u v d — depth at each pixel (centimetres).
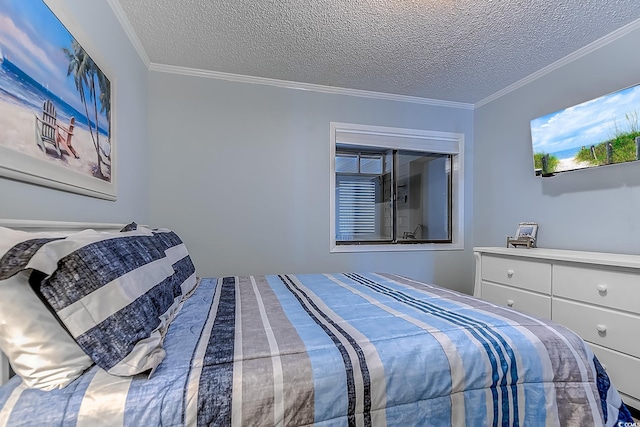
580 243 213
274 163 260
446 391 82
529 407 86
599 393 92
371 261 285
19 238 69
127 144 188
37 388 64
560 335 98
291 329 96
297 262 266
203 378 69
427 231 314
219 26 187
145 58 222
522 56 221
